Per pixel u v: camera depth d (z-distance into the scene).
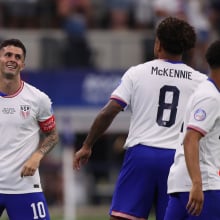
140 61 67.81
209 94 24.48
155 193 28.05
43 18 69.19
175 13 66.69
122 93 27.80
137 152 27.81
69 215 54.47
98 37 67.88
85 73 63.19
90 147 28.27
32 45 67.19
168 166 27.61
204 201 24.67
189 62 62.38
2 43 29.06
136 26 69.50
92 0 69.81
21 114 28.88
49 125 29.44
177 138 27.80
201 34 67.44
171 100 27.84
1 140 28.75
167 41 27.81
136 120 27.94
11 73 28.75
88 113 63.03
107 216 54.47
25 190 28.83
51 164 60.50
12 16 69.00
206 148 24.75
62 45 66.81
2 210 29.23
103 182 61.81
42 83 63.09
